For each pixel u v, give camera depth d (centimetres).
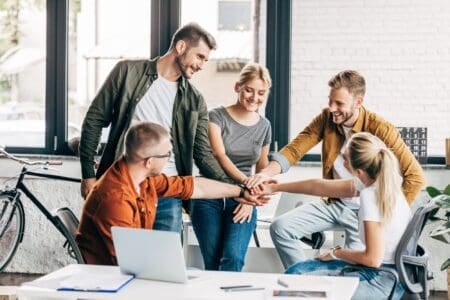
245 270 562
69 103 737
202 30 507
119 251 358
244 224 511
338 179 529
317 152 698
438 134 695
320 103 705
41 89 738
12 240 686
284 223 542
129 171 408
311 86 704
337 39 700
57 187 715
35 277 711
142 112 508
